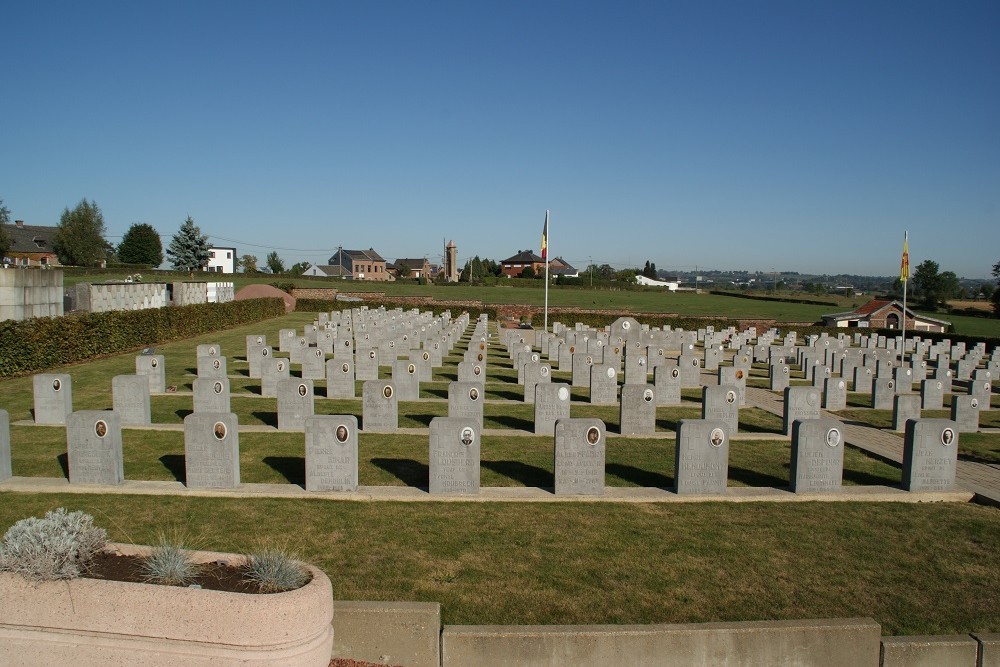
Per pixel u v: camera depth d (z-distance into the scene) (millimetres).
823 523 11148
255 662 5848
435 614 7012
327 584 6363
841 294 162625
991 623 8023
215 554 7000
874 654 7156
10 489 11875
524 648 6973
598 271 183750
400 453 14828
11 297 28000
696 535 10477
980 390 24312
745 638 7035
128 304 41750
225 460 11984
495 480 13125
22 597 6047
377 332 35469
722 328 60312
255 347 26625
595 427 12047
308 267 159750
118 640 5977
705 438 12297
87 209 96312
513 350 32375
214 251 130500
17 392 21766
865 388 28281
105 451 12102
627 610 8070
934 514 11734
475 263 183750
